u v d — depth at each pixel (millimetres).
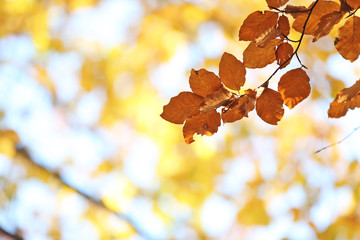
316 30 1643
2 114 4926
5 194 4711
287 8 1640
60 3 5180
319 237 4648
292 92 1674
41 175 5008
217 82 1663
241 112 1670
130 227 5066
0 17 5062
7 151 4727
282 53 1663
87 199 5043
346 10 1631
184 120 1673
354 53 1672
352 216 4652
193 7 5121
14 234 4328
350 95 1675
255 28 1651
